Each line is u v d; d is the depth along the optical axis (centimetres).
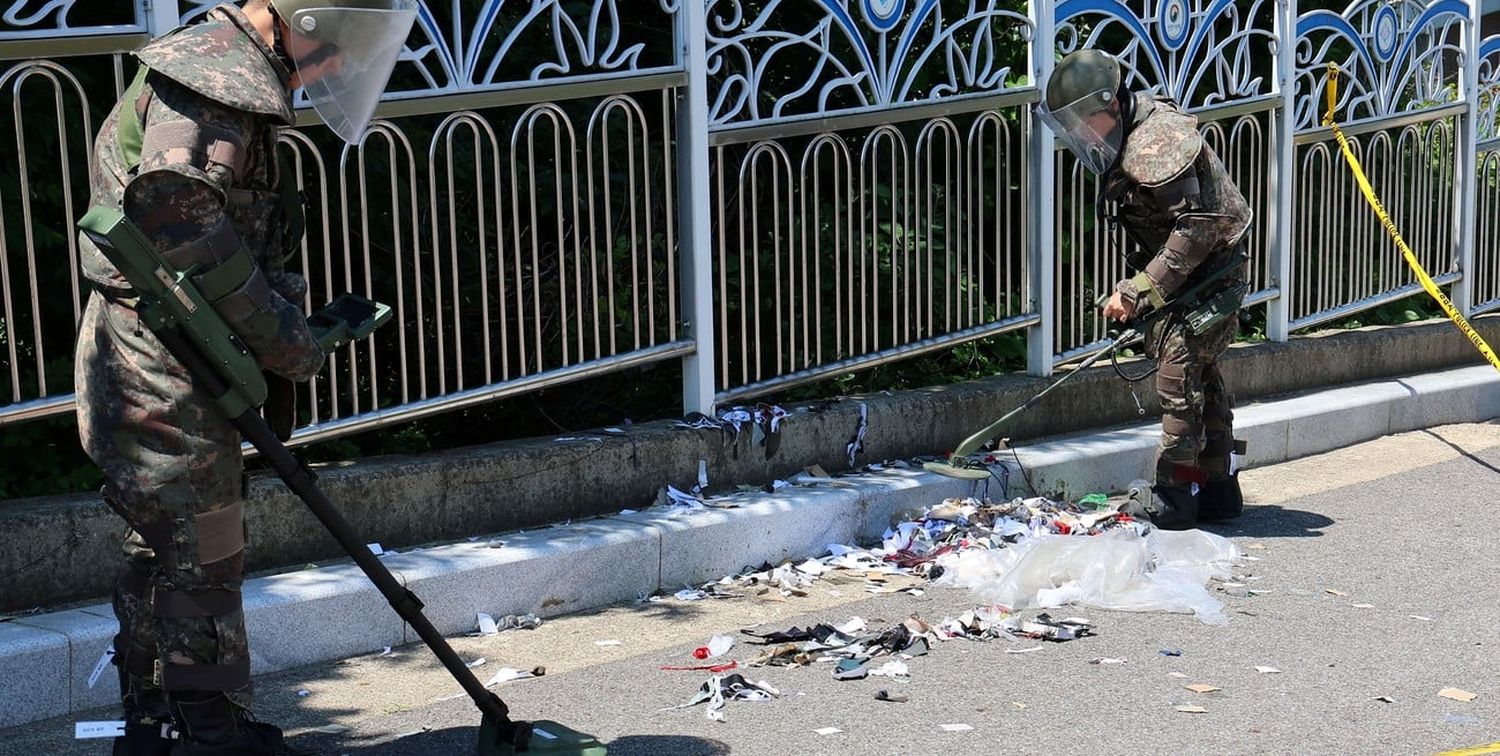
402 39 334
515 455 516
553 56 594
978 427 653
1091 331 735
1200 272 570
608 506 541
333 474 476
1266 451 720
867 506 573
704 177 567
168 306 307
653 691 423
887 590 522
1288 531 600
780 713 404
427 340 573
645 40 612
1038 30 666
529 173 527
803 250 601
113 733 382
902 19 651
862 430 610
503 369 525
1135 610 497
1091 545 518
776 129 585
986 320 676
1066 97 549
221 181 308
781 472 590
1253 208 776
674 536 518
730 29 573
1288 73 773
